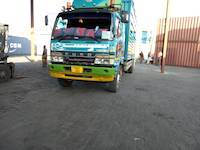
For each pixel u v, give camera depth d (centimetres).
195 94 803
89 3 723
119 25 699
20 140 346
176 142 365
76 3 737
